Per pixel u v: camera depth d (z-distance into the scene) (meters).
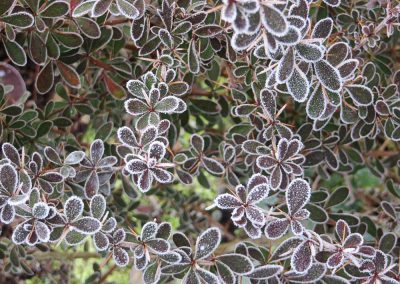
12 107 0.37
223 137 0.45
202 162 0.38
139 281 0.47
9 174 0.27
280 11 0.23
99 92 0.45
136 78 0.40
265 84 0.30
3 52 0.50
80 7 0.31
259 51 0.27
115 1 0.30
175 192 0.50
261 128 0.36
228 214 0.59
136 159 0.28
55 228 0.27
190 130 0.45
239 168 0.41
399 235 0.38
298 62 0.26
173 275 0.30
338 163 0.40
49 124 0.40
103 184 0.36
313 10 0.37
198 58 0.34
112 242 0.29
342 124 0.39
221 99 0.43
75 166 0.36
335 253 0.27
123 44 0.40
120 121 0.44
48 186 0.32
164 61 0.32
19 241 0.27
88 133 0.56
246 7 0.22
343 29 0.38
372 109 0.35
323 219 0.36
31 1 0.33
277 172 0.30
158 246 0.29
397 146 0.46
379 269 0.28
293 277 0.30
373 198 0.55
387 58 0.40
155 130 0.29
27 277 0.55
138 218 0.48
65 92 0.42
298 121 0.43
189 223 0.50
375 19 0.37
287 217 0.28
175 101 0.30
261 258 0.31
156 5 0.38
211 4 0.36
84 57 0.39
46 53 0.35
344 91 0.32
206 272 0.29
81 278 0.66
